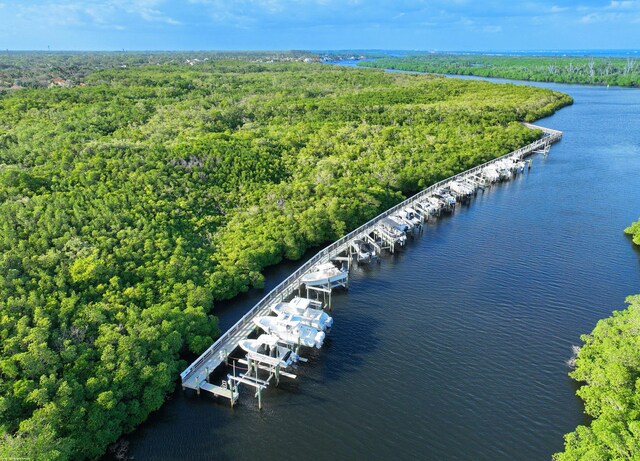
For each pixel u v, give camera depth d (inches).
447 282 2379.4
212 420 1572.3
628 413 1333.7
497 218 3176.7
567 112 6850.4
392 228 2832.2
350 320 2087.8
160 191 2790.4
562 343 1899.6
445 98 6825.8
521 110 6161.4
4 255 1953.7
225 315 2139.5
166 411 1605.6
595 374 1529.3
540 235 2891.2
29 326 1675.7
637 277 2374.5
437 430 1512.1
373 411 1595.7
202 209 2819.9
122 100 5132.9
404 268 2532.0
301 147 3909.9
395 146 4131.4
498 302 2191.2
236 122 4726.9
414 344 1921.8
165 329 1748.3
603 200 3462.1
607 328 1734.7
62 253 2085.4
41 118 4133.9
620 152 4771.2
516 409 1583.4
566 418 1541.6
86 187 2647.6
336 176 3408.0
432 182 3668.8
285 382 1734.7
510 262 2561.5
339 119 4894.2
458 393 1660.9
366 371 1780.3
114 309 1838.1
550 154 4726.9
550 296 2225.6
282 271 2529.5
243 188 3078.2
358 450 1448.1
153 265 2183.8
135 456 1438.2
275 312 2031.3
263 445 1473.9
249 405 1633.9
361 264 2593.5
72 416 1385.3
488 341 1926.7
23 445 1214.9
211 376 1754.4
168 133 3939.5
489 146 4485.7
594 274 2411.4
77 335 1654.8
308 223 2741.1
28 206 2320.4
